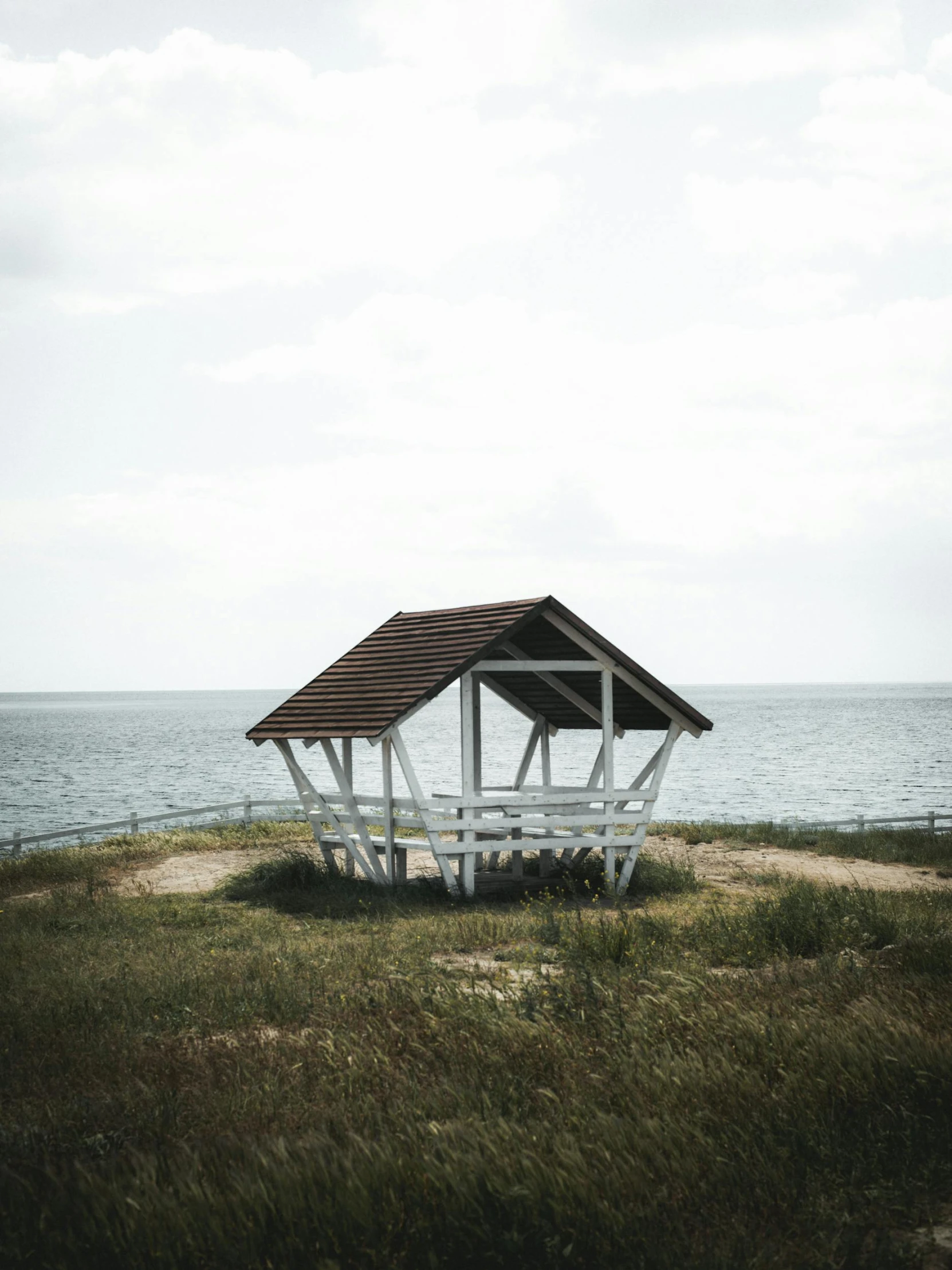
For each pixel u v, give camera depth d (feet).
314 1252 14.83
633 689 60.75
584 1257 14.57
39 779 225.56
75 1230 15.65
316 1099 21.62
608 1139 18.01
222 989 32.89
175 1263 14.56
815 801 162.09
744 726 479.00
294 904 55.77
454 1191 16.12
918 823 128.57
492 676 66.08
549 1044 23.91
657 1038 24.38
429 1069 23.21
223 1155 18.16
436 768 247.50
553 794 58.75
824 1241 14.92
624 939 37.45
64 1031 28.35
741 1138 18.33
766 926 39.88
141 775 236.43
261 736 63.62
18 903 55.98
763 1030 23.90
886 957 34.32
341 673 65.67
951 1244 14.96
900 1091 20.18
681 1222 15.57
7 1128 20.17
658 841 81.25
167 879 66.80
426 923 47.67
